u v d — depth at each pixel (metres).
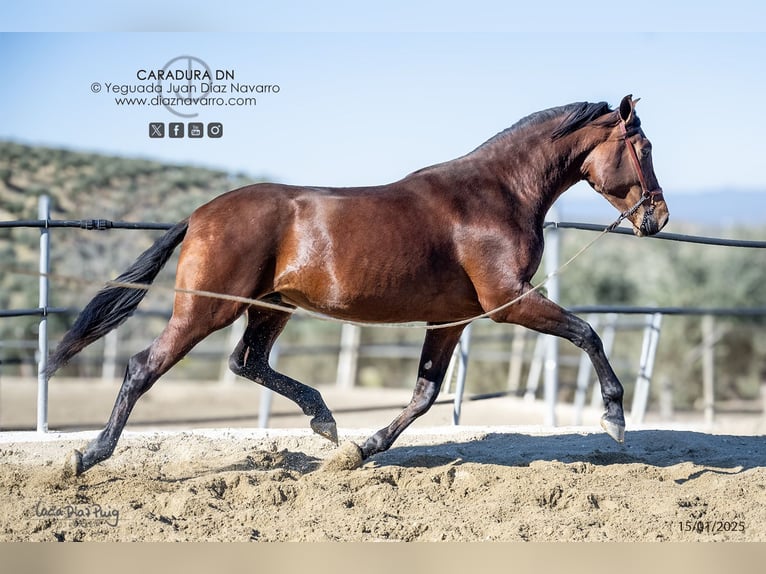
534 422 16.89
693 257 29.86
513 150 8.45
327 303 7.91
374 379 26.59
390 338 26.66
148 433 10.09
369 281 7.78
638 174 8.53
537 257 8.31
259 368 8.77
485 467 8.63
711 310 13.12
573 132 8.57
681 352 26.78
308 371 27.05
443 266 7.98
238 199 7.80
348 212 7.78
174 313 7.70
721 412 22.53
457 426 11.29
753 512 7.46
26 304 27.41
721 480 8.38
